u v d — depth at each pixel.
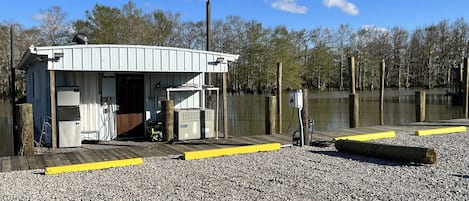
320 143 8.06
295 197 4.40
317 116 19.02
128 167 6.09
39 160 6.58
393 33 50.22
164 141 8.70
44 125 8.41
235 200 4.30
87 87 8.94
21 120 7.08
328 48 49.44
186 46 37.41
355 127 11.89
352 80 13.62
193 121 9.18
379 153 6.54
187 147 7.85
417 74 49.41
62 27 32.59
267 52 39.94
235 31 40.25
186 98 9.98
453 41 46.62
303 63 48.81
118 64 8.19
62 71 8.56
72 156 6.92
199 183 5.05
